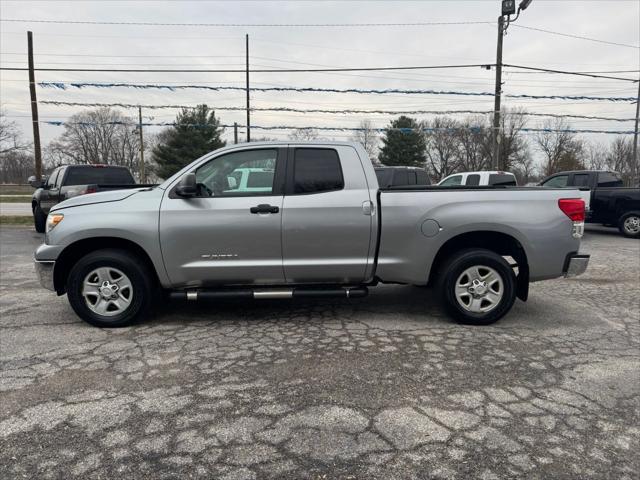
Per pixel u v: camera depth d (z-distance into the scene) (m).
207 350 4.02
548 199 4.61
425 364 3.71
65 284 4.85
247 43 25.62
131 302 4.57
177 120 47.91
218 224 4.45
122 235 4.43
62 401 3.10
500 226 4.52
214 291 4.60
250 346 4.11
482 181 14.59
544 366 3.69
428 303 5.56
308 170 4.58
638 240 11.84
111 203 4.54
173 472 2.37
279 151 4.61
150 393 3.21
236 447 2.58
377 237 4.55
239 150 4.61
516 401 3.11
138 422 2.84
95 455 2.51
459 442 2.62
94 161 72.69
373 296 5.90
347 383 3.37
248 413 2.94
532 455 2.51
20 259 8.88
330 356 3.87
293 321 4.84
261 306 5.42
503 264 4.57
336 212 4.50
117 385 3.34
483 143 50.09
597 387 3.32
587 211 11.93
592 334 4.47
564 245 4.61
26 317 5.00
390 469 2.39
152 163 59.72
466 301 4.69
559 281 6.98
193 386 3.32
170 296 4.60
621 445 2.61
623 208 12.37
